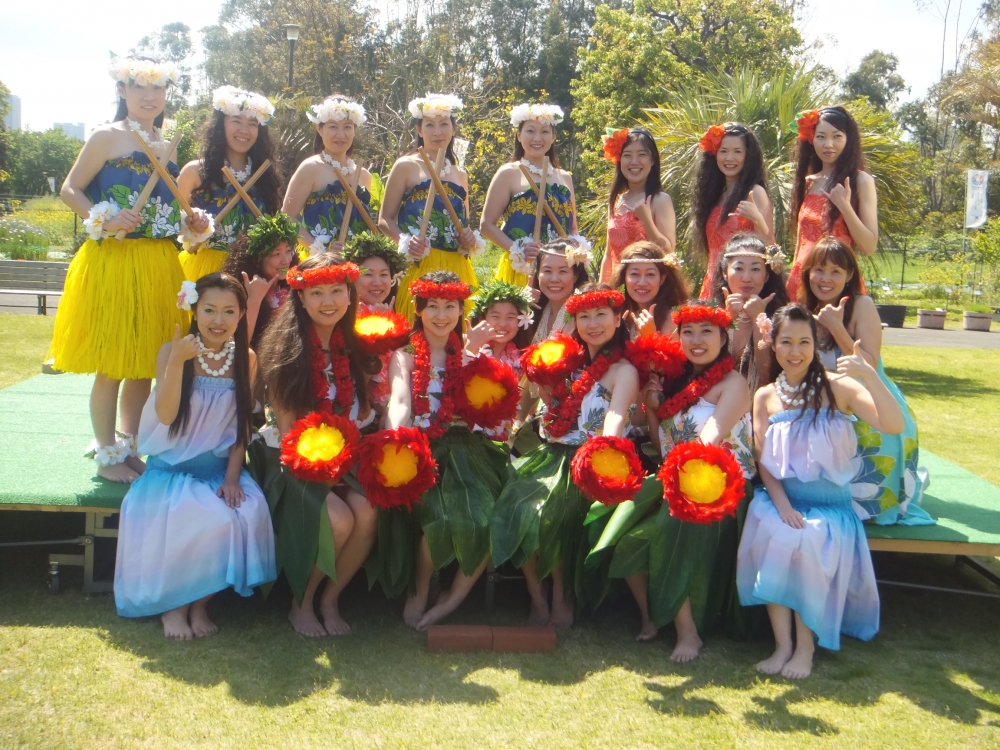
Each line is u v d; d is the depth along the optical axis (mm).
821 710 2701
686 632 3113
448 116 4484
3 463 3633
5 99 37750
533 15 32875
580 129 27938
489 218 4637
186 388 3158
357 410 3387
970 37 32375
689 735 2527
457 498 3205
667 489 2854
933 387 9492
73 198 3502
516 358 3645
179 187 4004
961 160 33500
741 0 17828
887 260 10016
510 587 3680
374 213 4758
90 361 3410
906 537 3318
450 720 2561
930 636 3307
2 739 2354
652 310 3664
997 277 21719
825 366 3545
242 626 3168
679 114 9344
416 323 3477
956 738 2555
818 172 4141
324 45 26672
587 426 3326
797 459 3125
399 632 3193
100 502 3248
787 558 2973
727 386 3229
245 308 3209
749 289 3598
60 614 3160
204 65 35281
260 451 3398
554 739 2480
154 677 2736
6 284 12070
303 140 13453
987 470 5758
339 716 2557
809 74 9250
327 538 3053
